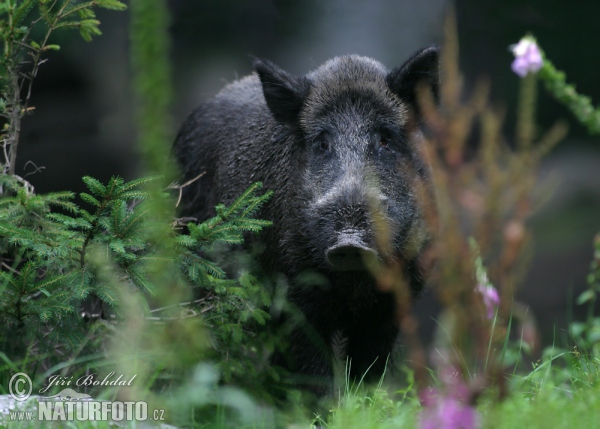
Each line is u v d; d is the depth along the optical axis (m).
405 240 10.28
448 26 6.25
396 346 11.99
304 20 29.31
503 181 5.89
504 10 30.86
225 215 9.48
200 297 11.32
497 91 31.25
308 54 28.89
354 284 10.42
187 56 29.45
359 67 10.96
